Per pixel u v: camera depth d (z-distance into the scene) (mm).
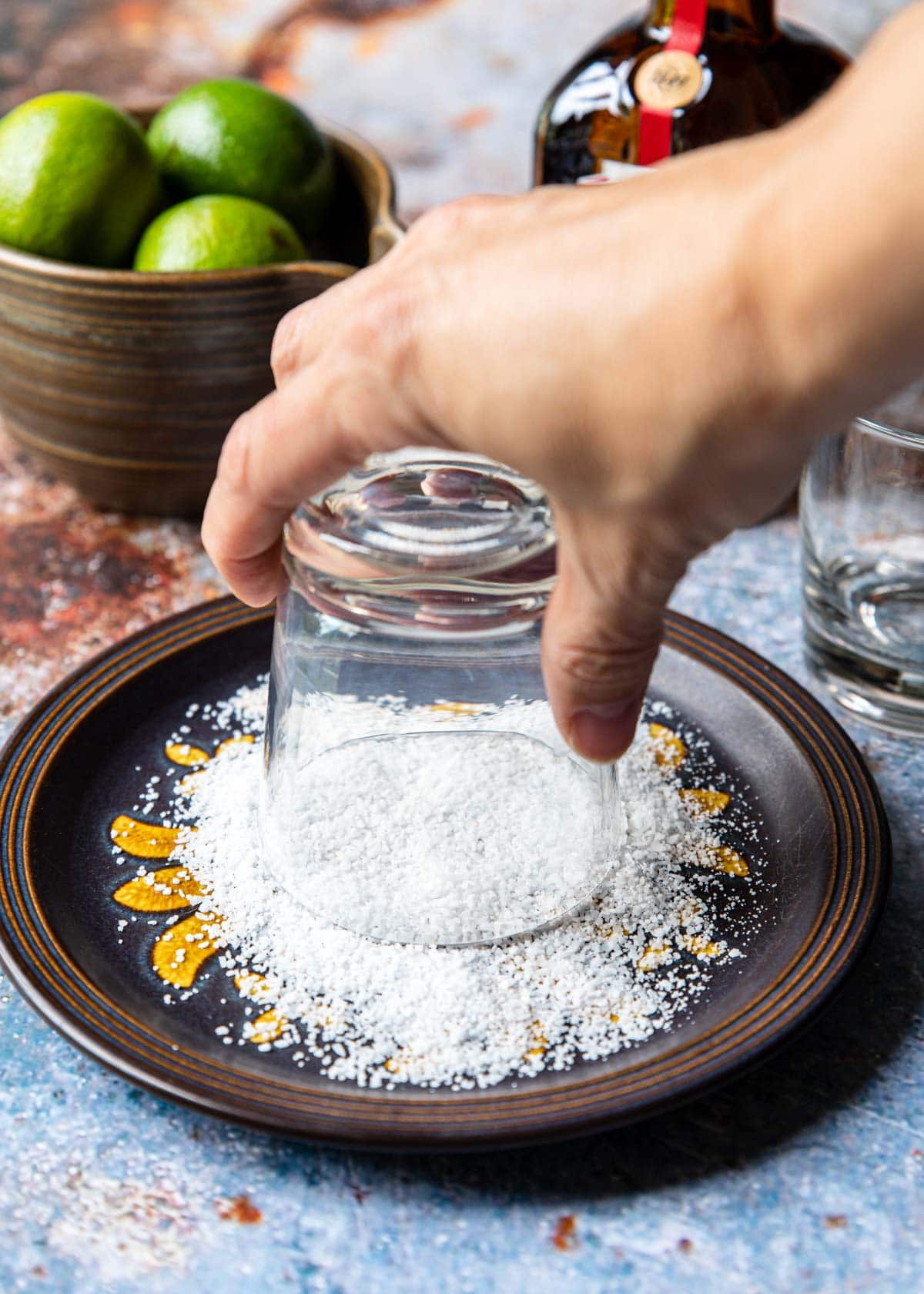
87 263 658
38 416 666
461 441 435
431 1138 462
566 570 447
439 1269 465
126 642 604
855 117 382
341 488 523
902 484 588
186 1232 471
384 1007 508
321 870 535
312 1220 474
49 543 692
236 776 577
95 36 970
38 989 491
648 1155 487
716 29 633
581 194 429
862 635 605
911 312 381
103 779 571
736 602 670
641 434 412
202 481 678
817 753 568
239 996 510
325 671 540
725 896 541
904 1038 514
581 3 940
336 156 728
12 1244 468
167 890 539
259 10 958
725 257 398
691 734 592
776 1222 475
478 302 421
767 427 407
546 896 534
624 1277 464
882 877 526
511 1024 504
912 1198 480
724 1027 490
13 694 616
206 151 680
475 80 956
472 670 537
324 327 459
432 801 545
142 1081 473
